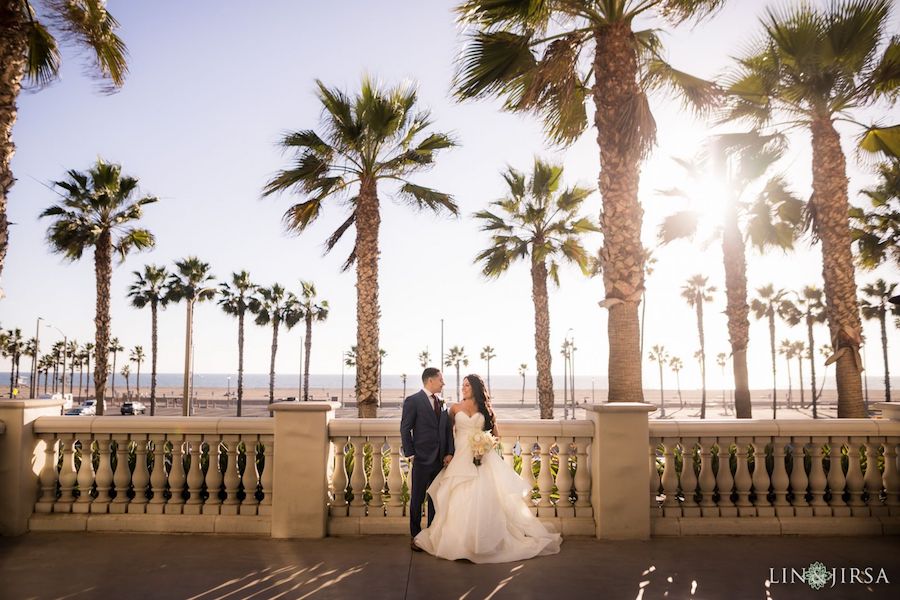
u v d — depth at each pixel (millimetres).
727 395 164750
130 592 4926
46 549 6117
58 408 7344
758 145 14047
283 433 6648
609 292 9594
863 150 13891
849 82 12695
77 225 30828
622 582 5207
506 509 6172
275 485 6598
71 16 8625
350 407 81625
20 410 6711
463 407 6297
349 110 16438
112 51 9312
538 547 5977
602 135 9766
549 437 6891
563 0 9703
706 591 5008
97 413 31406
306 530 6547
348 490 7238
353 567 5602
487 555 5766
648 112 9531
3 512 6633
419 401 6332
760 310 69500
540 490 6883
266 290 66250
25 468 6742
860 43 11891
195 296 52812
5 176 7734
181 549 6133
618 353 9477
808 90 12781
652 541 6469
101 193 31297
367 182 17562
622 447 6582
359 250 17703
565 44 9758
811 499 7402
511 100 10719
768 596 4895
